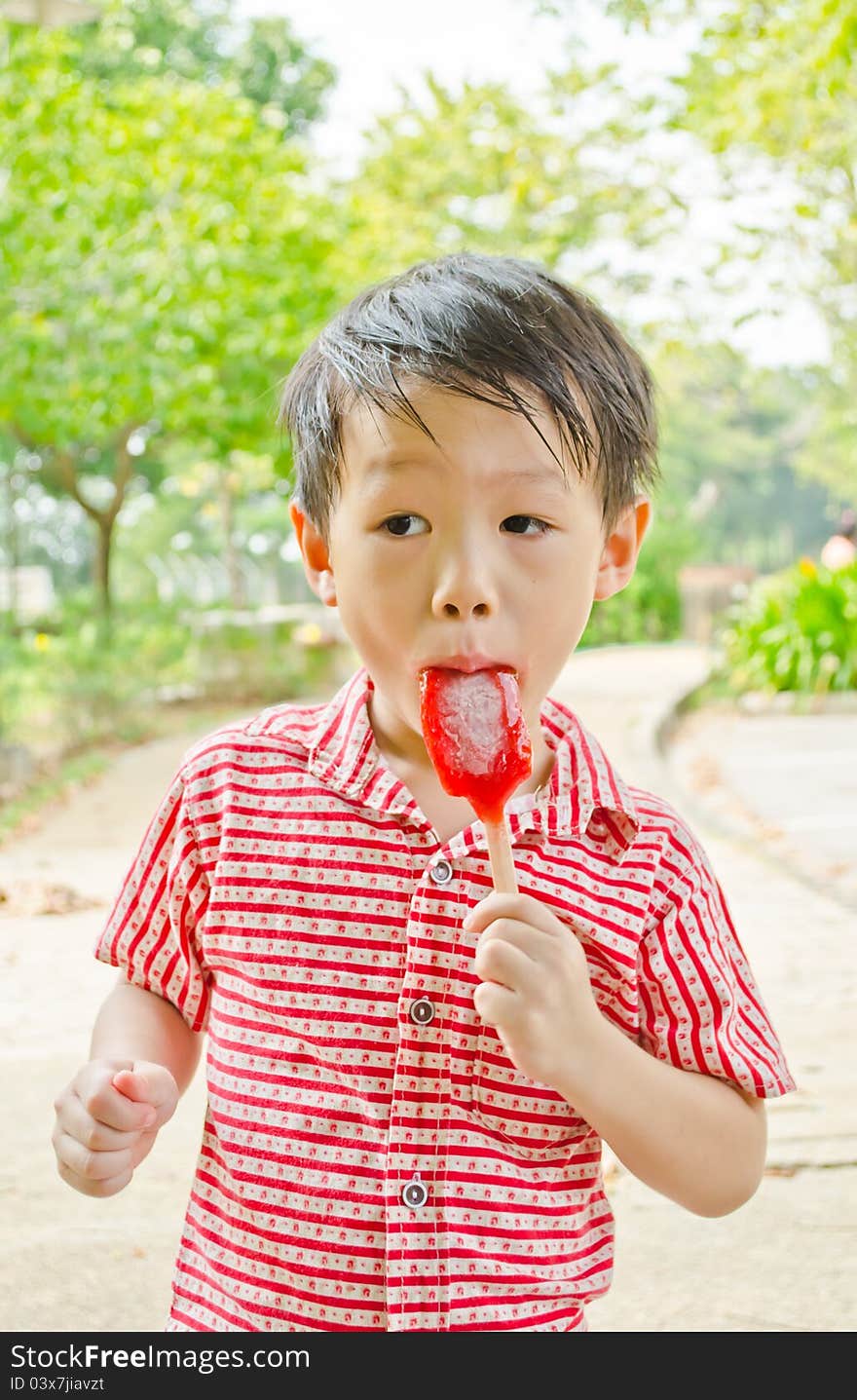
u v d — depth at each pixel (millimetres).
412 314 1312
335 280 14008
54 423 13312
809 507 50250
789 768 10086
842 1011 4199
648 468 1476
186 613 18172
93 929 5441
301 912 1444
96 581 16875
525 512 1272
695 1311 2441
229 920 1477
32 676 11570
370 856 1439
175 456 25469
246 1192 1412
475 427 1253
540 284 1411
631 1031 1463
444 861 1413
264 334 12953
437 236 15680
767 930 5281
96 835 7773
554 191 14344
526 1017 1224
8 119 12695
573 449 1294
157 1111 1300
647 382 1466
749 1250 2709
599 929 1431
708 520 47781
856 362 16859
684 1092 1373
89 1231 2812
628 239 14367
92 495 31344
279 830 1478
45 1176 3086
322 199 14688
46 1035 4078
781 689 14172
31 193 12586
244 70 25438
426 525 1271
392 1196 1358
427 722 1237
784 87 10961
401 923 1417
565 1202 1426
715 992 1458
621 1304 2477
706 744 11609
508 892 1239
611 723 11992
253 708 14812
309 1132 1399
